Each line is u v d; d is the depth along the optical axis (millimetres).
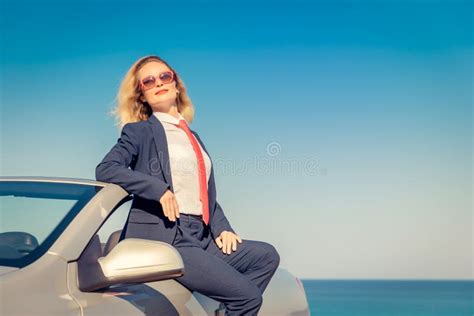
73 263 2145
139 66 3191
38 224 2236
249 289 2590
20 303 1934
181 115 3318
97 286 2082
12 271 2047
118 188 2494
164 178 2762
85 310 2057
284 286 3037
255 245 2887
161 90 3098
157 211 2684
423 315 60750
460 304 74562
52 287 2045
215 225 2926
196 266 2551
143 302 2262
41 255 2121
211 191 2984
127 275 2043
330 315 63688
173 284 2500
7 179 2457
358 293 100812
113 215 2463
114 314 2109
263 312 2773
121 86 3230
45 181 2438
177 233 2662
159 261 2068
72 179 2486
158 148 2803
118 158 2641
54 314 1974
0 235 2186
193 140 2928
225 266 2604
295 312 2945
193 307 2467
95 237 2324
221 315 2598
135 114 3252
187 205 2775
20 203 2287
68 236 2178
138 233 2652
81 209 2307
